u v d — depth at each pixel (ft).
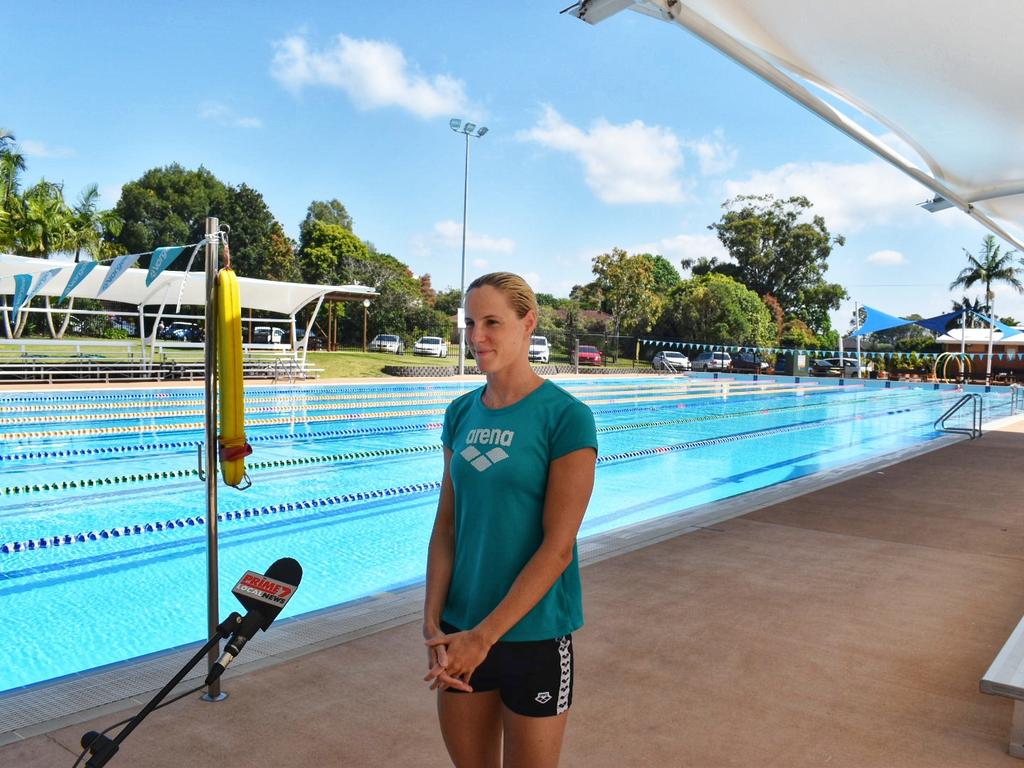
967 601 14.25
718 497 29.22
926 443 38.81
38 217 98.43
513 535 5.21
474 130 85.71
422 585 15.58
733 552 17.47
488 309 5.21
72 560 20.07
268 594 5.41
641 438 46.44
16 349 70.74
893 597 14.44
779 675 10.91
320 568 19.90
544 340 112.98
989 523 20.66
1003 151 23.15
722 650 11.78
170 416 45.65
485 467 5.25
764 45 18.70
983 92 19.01
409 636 12.12
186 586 18.19
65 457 33.78
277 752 8.49
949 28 15.71
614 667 11.09
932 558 17.17
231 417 9.39
